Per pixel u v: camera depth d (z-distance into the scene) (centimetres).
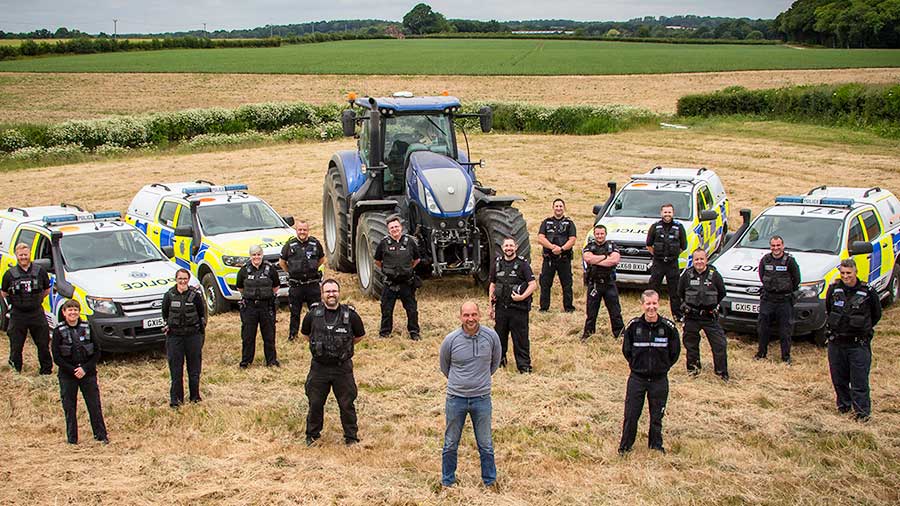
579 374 949
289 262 1102
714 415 832
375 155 1295
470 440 786
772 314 990
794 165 2506
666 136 3291
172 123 3562
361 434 805
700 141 3100
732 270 1091
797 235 1164
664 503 651
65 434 825
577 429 803
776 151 2777
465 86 5666
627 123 3606
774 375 948
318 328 761
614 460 739
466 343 680
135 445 790
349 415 780
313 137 3609
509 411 845
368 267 1274
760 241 1184
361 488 685
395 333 1118
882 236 1212
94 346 791
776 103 3638
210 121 3700
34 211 1279
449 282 1379
